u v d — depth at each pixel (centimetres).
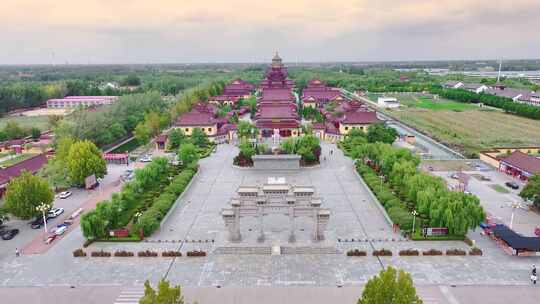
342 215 8081
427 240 7012
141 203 8731
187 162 11212
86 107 17875
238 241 6912
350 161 12138
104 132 14112
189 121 15150
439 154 13088
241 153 11781
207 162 12181
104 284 5753
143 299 3938
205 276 5959
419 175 8394
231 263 6331
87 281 5831
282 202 6962
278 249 6669
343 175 10744
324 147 14012
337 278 5881
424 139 15538
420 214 7706
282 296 5444
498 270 6056
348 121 14975
